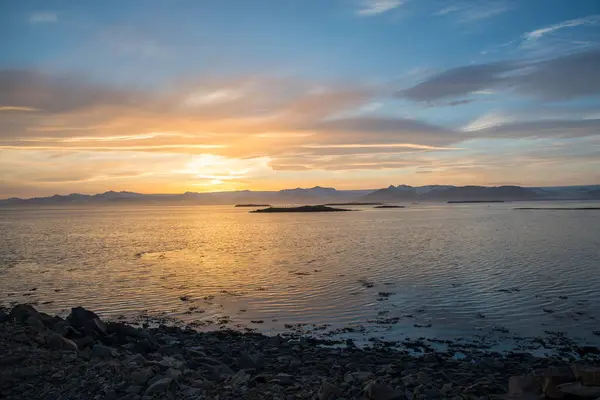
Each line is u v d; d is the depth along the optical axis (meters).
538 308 22.25
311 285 28.72
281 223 114.25
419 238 62.47
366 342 17.53
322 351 15.62
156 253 48.06
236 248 52.78
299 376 11.48
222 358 13.82
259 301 24.59
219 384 10.14
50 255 46.25
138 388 9.20
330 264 38.06
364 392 9.34
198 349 14.76
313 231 81.38
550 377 9.34
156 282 30.33
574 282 28.41
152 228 96.50
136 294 26.58
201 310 22.84
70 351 11.55
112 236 73.62
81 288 28.39
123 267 37.38
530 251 45.00
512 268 34.38
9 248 53.69
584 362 14.91
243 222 123.44
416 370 12.97
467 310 22.11
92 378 9.57
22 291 27.53
